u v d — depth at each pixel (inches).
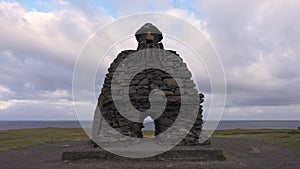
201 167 416.5
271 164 472.1
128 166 419.5
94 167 418.9
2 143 867.4
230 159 501.4
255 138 926.4
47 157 553.3
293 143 775.1
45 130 1544.0
